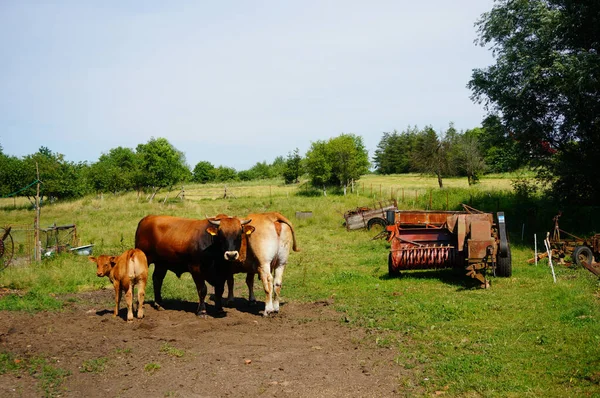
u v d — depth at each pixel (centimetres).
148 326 894
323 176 4594
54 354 732
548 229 2095
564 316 857
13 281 1298
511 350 723
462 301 1033
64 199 4541
